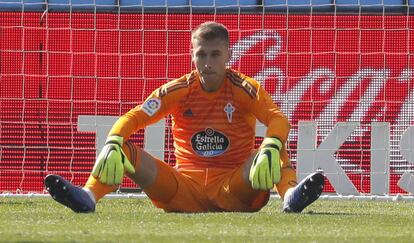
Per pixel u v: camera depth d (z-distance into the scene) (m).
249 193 19.41
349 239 14.12
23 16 33.91
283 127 19.08
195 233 14.71
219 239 13.86
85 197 18.44
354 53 33.69
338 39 33.72
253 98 19.66
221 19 33.69
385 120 33.50
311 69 33.59
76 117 33.41
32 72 33.72
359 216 19.17
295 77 33.56
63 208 22.69
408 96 33.53
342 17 33.72
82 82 33.53
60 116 33.47
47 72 33.75
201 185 19.83
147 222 16.70
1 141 33.28
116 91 33.53
